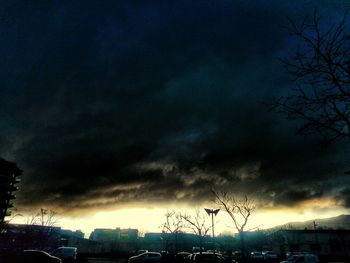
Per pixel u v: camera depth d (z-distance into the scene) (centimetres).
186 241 7256
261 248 6919
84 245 8200
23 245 4112
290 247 6231
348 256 5028
